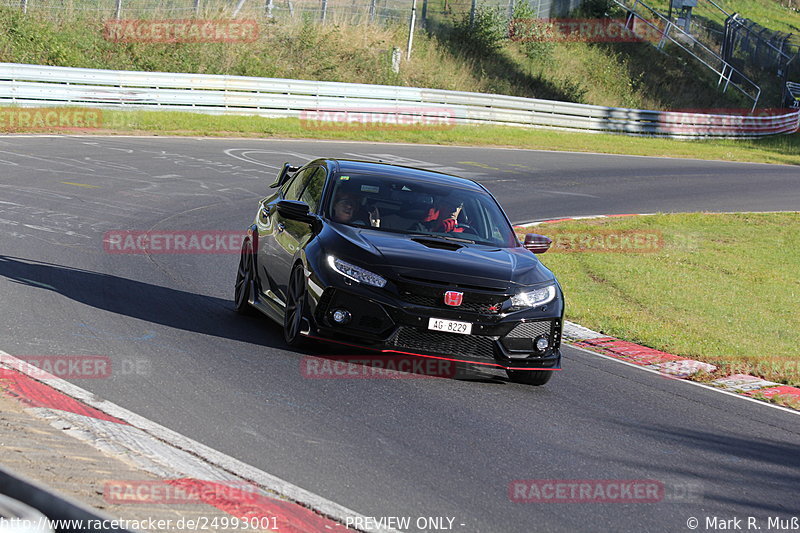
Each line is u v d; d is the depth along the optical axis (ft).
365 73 420.77
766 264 186.91
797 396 93.40
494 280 79.10
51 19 370.53
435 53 462.19
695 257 185.68
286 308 83.76
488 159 300.61
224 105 315.37
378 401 69.46
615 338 112.78
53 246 121.39
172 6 412.36
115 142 242.99
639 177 305.53
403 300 76.28
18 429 51.93
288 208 84.38
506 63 489.67
